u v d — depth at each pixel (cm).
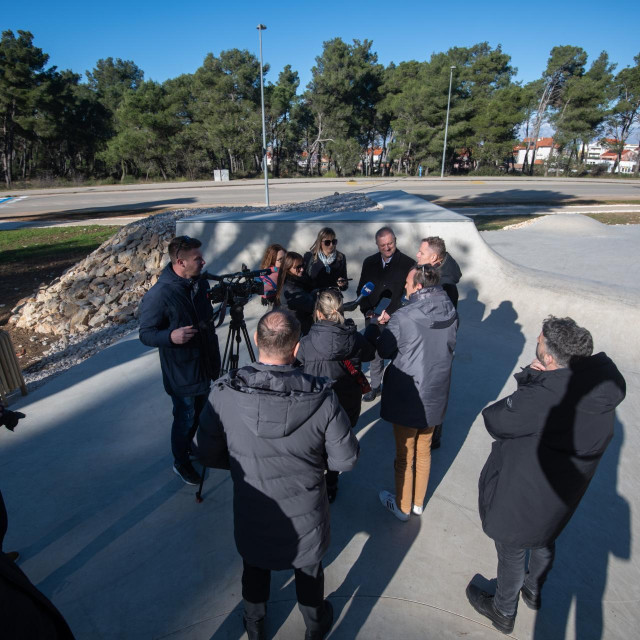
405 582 232
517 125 4744
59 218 2020
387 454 336
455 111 4344
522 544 184
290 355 174
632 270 730
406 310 237
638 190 2975
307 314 353
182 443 296
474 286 658
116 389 445
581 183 3512
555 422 169
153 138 4256
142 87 4319
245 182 3728
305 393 161
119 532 266
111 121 5075
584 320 539
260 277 361
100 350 602
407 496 265
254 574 185
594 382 165
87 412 404
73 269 877
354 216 708
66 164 5159
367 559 246
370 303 394
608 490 299
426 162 4594
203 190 3148
